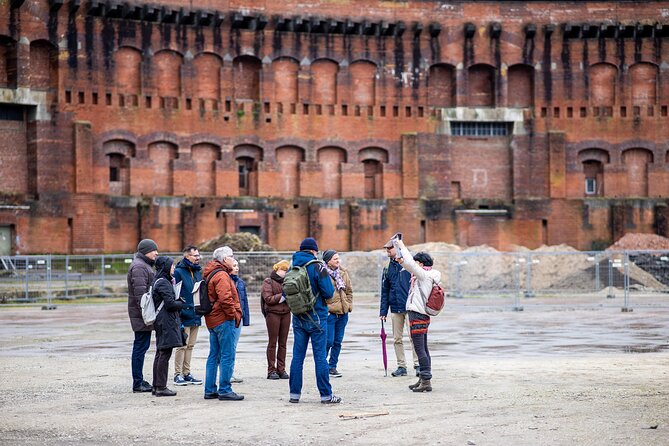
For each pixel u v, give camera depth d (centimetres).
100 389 2267
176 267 2361
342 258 5472
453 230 8006
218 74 7631
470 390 2180
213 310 2105
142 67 7350
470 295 5334
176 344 2170
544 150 8162
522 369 2503
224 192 7606
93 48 7162
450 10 8100
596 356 2825
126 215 7244
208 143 7600
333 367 2436
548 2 8162
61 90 7038
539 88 8175
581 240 8100
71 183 7062
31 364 2691
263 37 7744
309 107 7850
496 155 8231
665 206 8062
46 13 7006
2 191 6794
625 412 1888
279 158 7812
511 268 5388
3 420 1903
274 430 1794
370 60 7988
